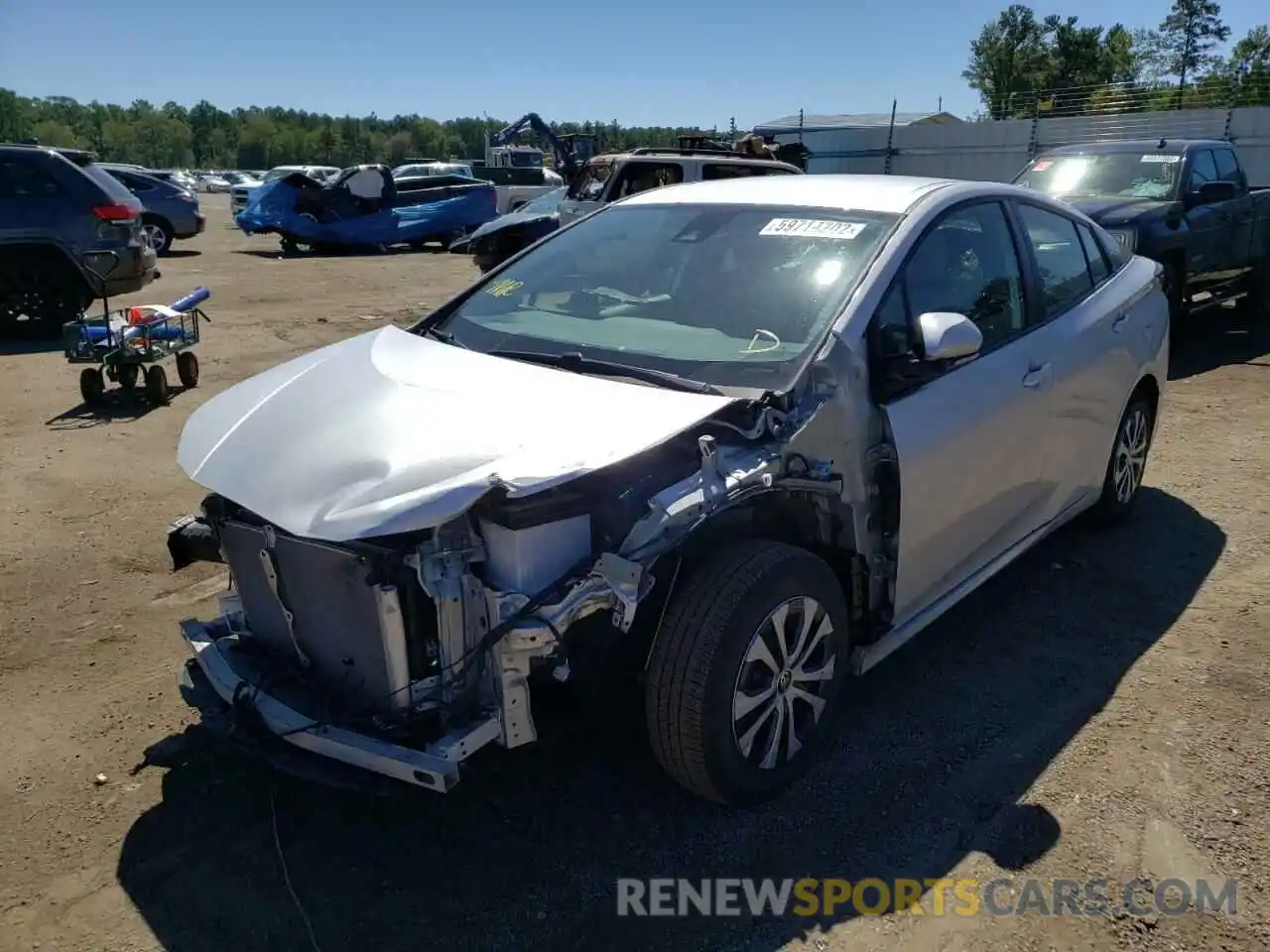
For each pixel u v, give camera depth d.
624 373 3.18
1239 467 6.17
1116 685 3.72
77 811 3.04
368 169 22.66
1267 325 11.08
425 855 2.84
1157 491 5.75
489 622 2.61
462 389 3.05
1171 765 3.23
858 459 3.13
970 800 3.07
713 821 2.98
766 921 2.61
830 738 3.39
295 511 2.62
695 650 2.72
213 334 10.95
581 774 3.18
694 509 2.66
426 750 2.57
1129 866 2.80
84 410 7.68
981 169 24.30
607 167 13.12
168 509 5.57
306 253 22.45
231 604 3.34
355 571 2.67
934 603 3.64
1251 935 2.55
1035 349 3.94
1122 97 28.25
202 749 3.34
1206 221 9.56
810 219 3.68
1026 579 4.61
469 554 2.61
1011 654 3.96
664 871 2.78
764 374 3.09
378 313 12.67
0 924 2.60
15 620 4.26
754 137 13.95
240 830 2.96
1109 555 4.85
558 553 2.64
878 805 3.05
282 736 2.78
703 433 2.90
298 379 3.30
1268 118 19.22
